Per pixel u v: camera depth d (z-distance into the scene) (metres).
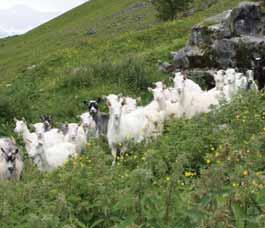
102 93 23.16
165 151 10.50
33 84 28.92
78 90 24.36
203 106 15.73
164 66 25.38
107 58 32.22
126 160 11.78
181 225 5.34
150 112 14.45
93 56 33.88
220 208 5.12
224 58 22.98
